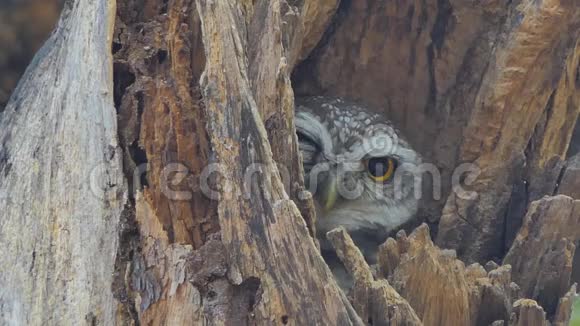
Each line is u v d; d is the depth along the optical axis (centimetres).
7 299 338
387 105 555
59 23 398
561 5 445
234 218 320
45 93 374
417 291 388
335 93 560
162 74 359
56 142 356
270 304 313
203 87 335
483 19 496
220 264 316
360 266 371
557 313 410
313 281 316
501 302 396
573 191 475
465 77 515
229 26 340
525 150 500
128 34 371
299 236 317
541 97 475
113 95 355
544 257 434
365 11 523
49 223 344
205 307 311
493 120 481
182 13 362
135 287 324
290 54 427
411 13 518
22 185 357
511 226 489
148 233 326
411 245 397
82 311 327
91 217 337
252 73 358
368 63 543
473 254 496
